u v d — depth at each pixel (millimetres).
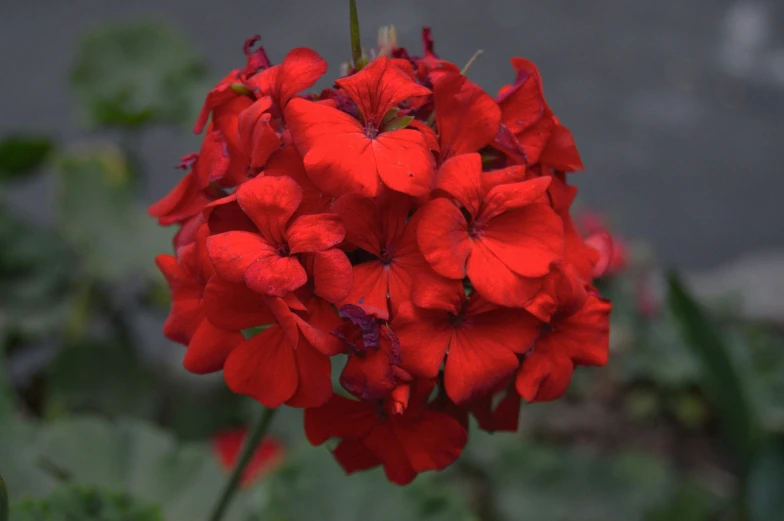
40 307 767
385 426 419
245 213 403
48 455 564
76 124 1394
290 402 406
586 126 1566
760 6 1957
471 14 1820
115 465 575
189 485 577
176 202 437
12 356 809
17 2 1716
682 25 1881
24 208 1210
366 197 394
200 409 784
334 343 395
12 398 594
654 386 950
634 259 943
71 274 788
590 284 436
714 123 1604
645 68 1729
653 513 713
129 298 838
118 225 795
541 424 930
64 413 720
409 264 402
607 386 958
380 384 396
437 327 402
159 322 1033
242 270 392
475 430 789
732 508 729
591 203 1408
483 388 405
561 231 407
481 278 399
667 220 1396
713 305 1010
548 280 405
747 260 1260
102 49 848
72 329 774
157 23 868
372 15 1771
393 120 408
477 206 404
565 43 1771
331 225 394
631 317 927
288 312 389
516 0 1893
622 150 1521
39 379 788
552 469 760
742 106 1653
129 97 832
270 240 400
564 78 1674
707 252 1343
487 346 406
